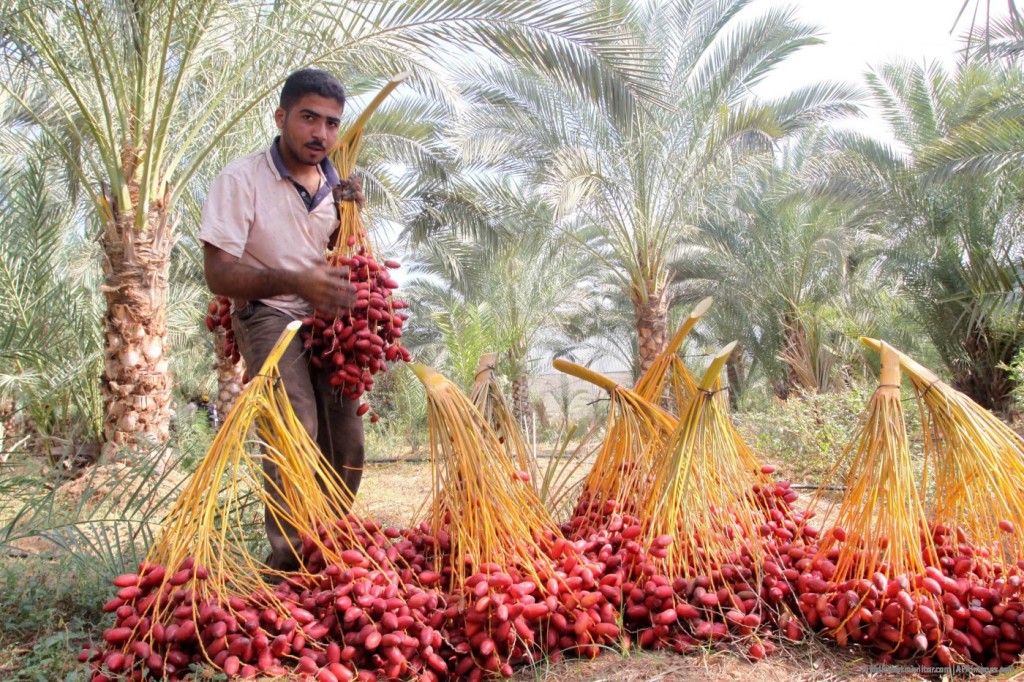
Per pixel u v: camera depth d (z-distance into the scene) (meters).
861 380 14.52
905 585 2.34
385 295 3.07
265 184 2.94
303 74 2.93
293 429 2.62
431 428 2.73
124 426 6.98
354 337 2.92
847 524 2.60
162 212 7.25
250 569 2.57
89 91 6.79
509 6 6.07
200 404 14.20
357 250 3.10
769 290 15.44
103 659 2.30
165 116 6.80
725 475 2.92
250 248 2.93
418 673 2.31
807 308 15.23
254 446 3.23
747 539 2.78
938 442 2.72
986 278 11.77
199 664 2.23
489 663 2.34
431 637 2.30
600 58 6.41
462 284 15.13
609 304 24.27
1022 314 11.52
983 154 9.41
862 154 12.55
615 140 10.69
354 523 2.70
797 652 2.47
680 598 2.56
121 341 7.03
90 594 3.04
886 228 15.06
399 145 10.38
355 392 3.01
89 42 6.09
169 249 7.46
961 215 12.07
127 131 6.86
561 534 2.88
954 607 2.39
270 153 3.00
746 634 2.48
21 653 2.63
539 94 10.36
